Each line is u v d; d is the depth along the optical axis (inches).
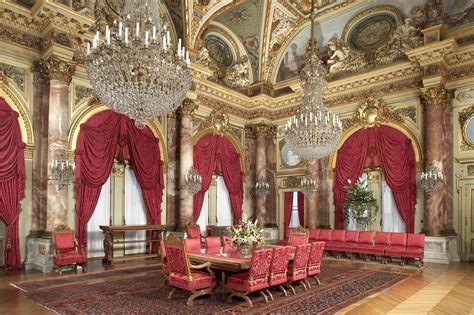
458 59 420.2
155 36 211.8
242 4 506.3
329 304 229.9
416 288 274.2
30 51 362.9
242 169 575.5
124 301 232.5
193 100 487.8
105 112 411.5
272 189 582.2
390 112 472.4
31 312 208.5
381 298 245.0
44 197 360.5
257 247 279.6
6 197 335.3
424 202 421.4
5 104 342.0
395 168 458.9
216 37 540.4
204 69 480.7
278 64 578.2
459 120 424.8
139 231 451.2
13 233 337.4
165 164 477.1
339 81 503.5
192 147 488.7
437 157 412.2
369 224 483.5
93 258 410.3
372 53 487.5
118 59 200.5
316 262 284.8
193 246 313.0
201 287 233.5
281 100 568.1
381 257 405.7
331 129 327.9
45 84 370.0
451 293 258.8
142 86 206.1
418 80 450.9
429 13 443.2
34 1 360.2
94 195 394.3
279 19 537.0
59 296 243.6
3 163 335.0
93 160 394.0
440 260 397.7
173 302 231.8
